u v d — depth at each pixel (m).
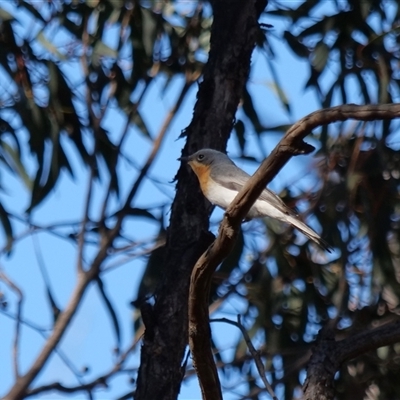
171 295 9.21
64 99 13.30
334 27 13.06
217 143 9.95
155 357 9.02
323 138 12.66
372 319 12.92
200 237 9.45
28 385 11.79
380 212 13.10
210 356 7.12
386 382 12.86
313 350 8.10
